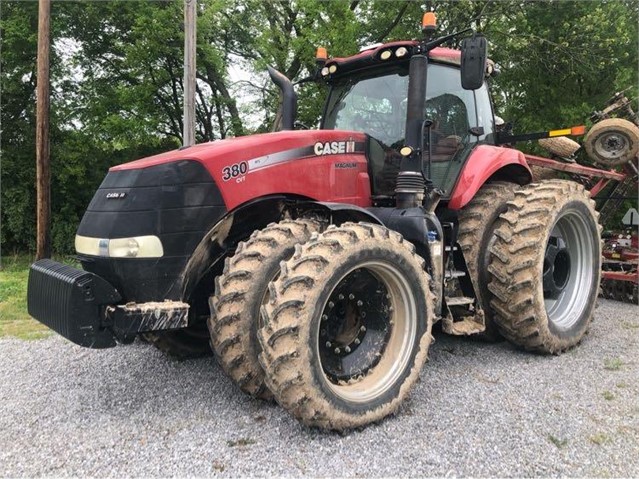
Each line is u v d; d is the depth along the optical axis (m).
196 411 3.23
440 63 4.41
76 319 2.85
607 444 2.79
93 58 15.37
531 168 5.95
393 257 3.11
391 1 13.84
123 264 2.98
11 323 5.93
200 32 13.98
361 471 2.54
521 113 13.39
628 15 12.62
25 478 2.49
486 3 12.41
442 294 3.82
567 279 4.79
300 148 3.58
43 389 3.67
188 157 3.14
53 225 14.84
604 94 13.20
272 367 2.73
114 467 2.58
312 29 12.66
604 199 7.18
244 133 15.78
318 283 2.78
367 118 4.40
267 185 3.39
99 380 3.83
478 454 2.68
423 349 3.26
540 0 12.38
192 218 3.11
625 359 4.21
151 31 13.42
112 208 3.06
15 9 13.93
